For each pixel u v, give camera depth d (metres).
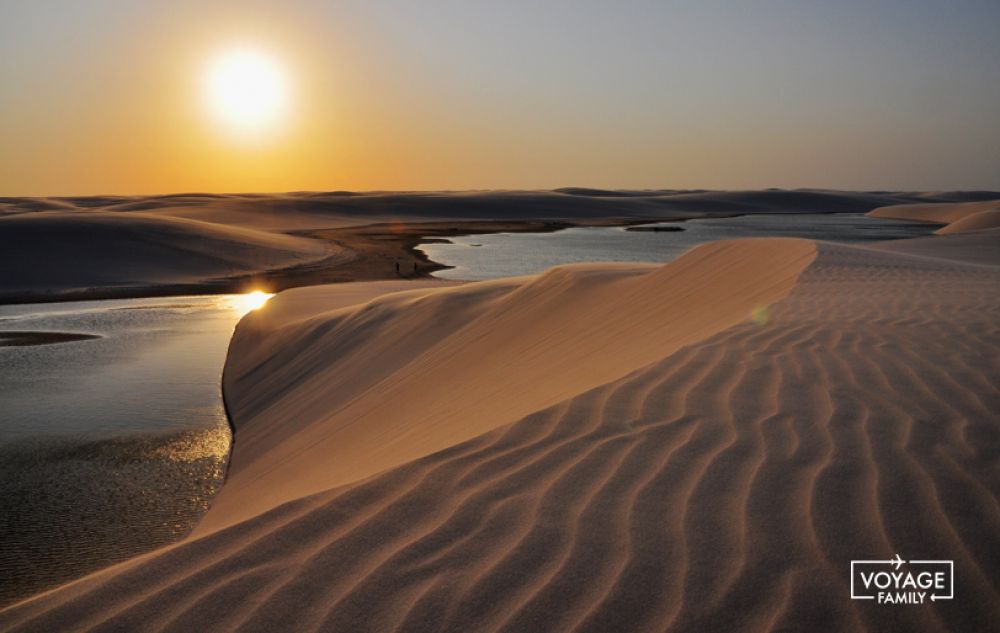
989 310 5.77
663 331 7.40
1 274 32.31
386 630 1.98
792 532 2.28
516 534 2.38
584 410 3.39
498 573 2.18
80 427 11.20
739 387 3.63
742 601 1.98
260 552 2.42
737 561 2.14
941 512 2.36
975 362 4.03
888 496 2.47
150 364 16.27
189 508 7.98
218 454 9.87
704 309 8.23
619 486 2.63
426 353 11.36
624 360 6.02
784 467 2.70
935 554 2.14
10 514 7.84
